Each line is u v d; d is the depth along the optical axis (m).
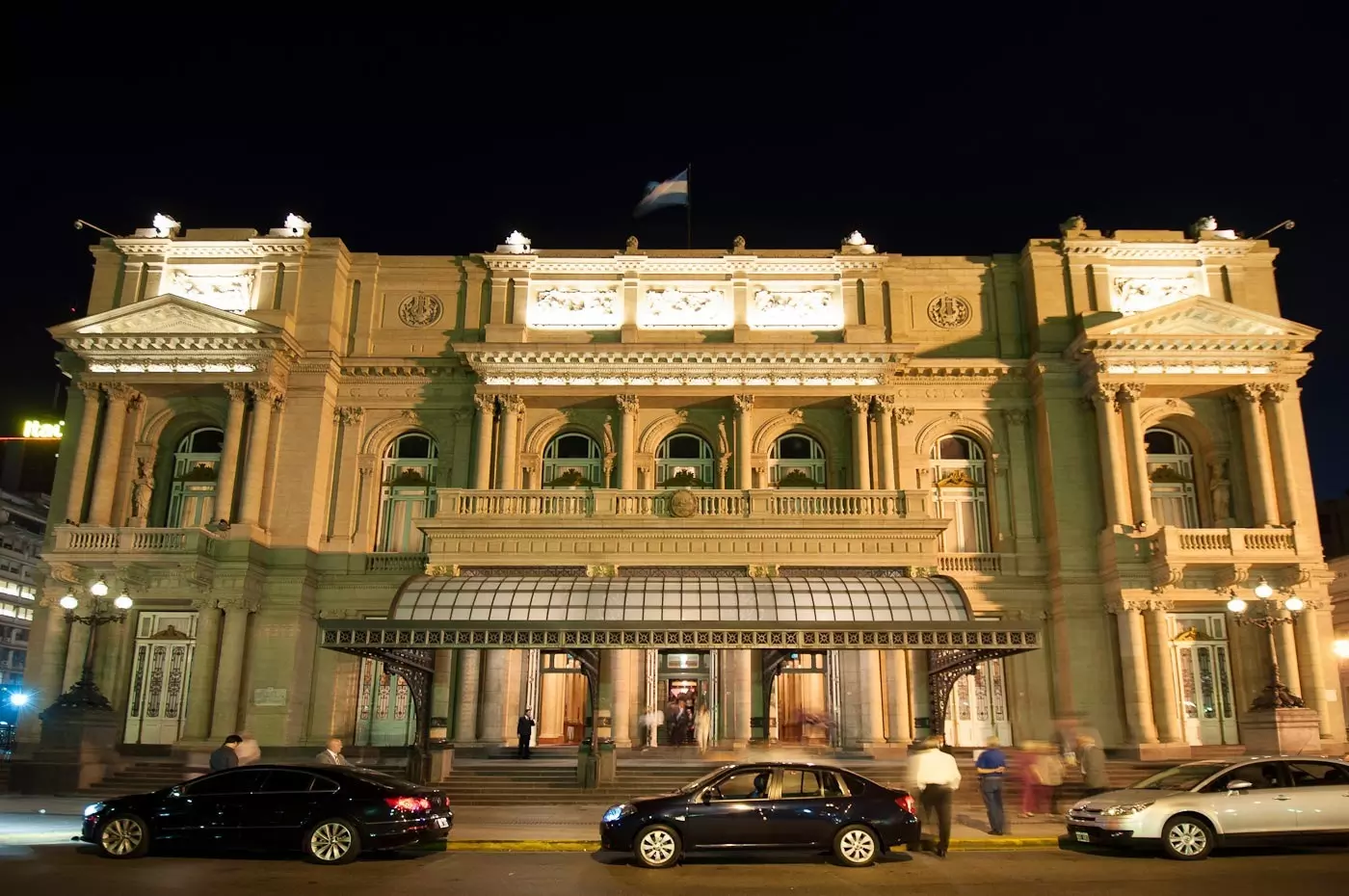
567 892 15.29
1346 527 63.66
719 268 44.50
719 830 17.95
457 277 45.22
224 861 18.03
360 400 43.72
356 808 18.02
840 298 44.25
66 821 23.95
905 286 45.00
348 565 41.69
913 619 29.89
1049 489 41.84
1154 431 44.16
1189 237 45.41
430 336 44.53
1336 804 18.62
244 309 43.38
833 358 42.06
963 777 30.06
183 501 43.12
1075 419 42.38
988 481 43.50
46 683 38.25
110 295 43.91
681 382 42.41
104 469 40.47
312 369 42.62
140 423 42.38
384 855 19.23
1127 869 17.42
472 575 33.34
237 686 38.34
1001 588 41.62
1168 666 38.78
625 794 28.83
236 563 39.06
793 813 18.12
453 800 28.34
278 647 39.59
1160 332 40.78
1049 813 25.36
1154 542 39.12
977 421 43.62
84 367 42.78
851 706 37.09
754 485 42.44
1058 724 30.11
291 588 40.16
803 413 43.41
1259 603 39.28
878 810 18.30
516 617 29.70
